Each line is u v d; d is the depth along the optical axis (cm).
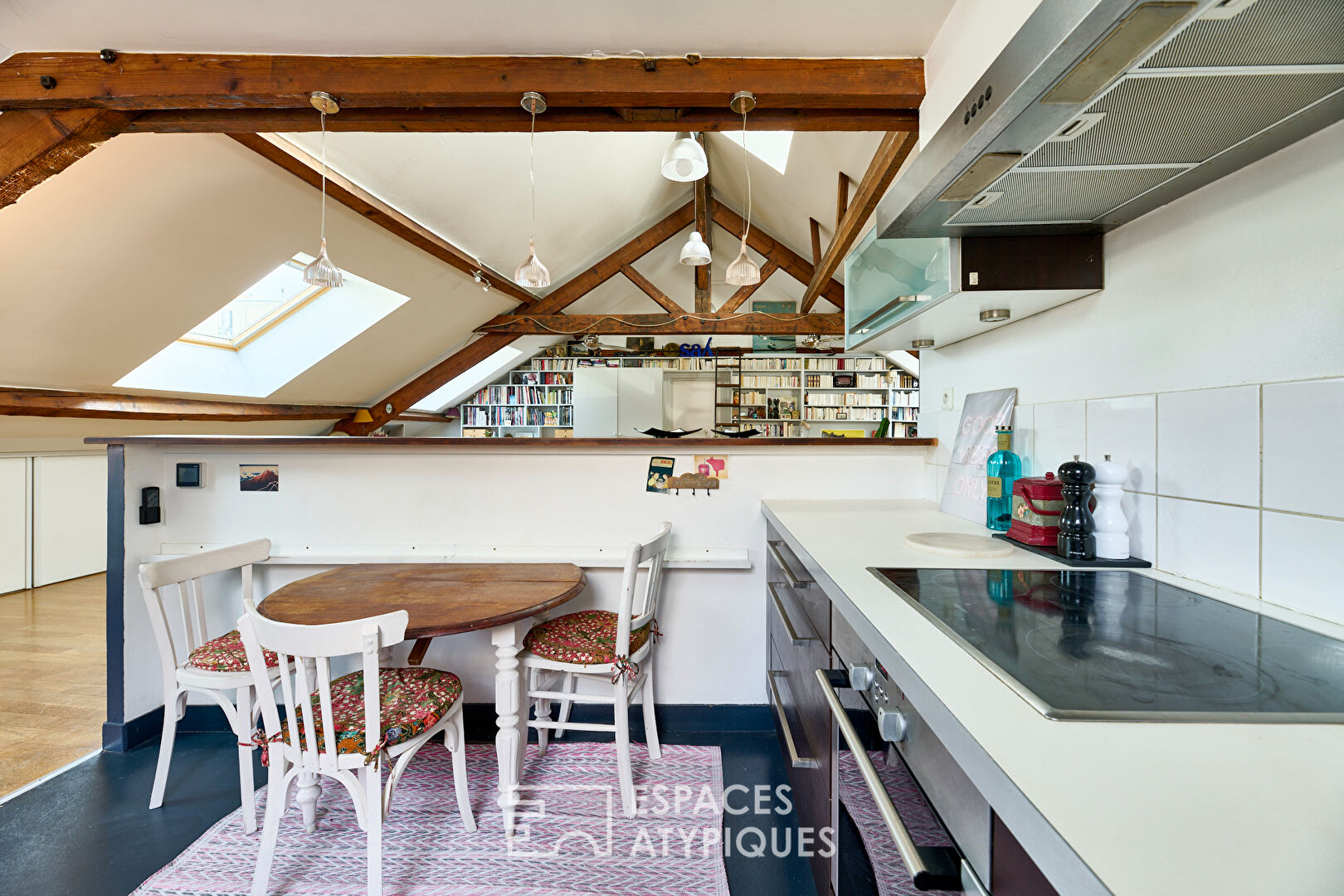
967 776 56
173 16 140
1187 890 35
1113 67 65
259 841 159
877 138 310
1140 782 46
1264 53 62
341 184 326
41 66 154
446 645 219
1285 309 87
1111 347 126
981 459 172
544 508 222
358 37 146
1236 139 84
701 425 852
